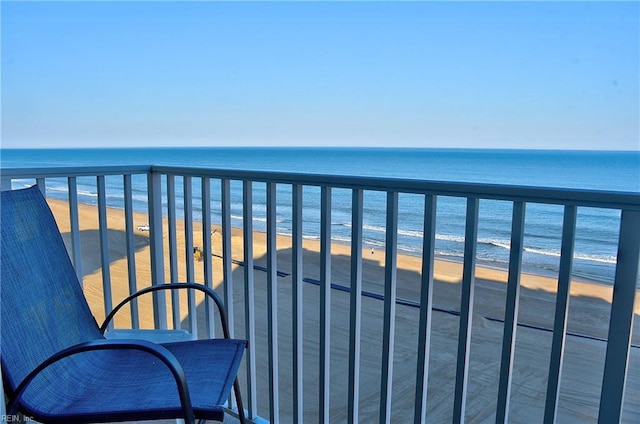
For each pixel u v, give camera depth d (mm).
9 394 1206
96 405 1234
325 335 1630
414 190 1323
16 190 1586
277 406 1843
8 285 1373
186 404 1105
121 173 2055
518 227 1175
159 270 2217
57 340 1472
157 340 1697
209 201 1929
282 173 1635
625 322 1056
